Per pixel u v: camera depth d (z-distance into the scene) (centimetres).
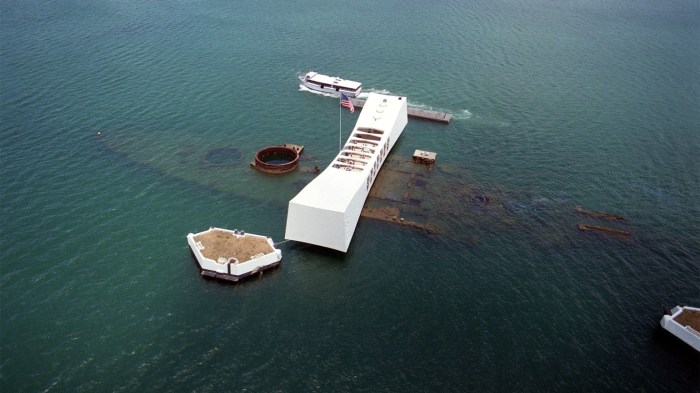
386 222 9300
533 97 14725
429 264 8325
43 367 6306
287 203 9769
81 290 7462
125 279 7700
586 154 11969
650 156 11962
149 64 15488
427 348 6825
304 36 18512
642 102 14600
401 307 7462
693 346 6919
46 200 9419
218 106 13400
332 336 6931
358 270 8131
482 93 14850
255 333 6906
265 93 14275
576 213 9844
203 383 6212
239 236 8369
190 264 8062
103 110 12750
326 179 9206
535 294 7831
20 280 7600
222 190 10044
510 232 9194
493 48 18200
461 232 9125
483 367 6600
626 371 6669
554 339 7069
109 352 6538
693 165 11656
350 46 17812
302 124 12812
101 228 8775
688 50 18600
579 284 8075
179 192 9894
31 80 13975
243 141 11906
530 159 11694
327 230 8269
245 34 18388
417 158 11381
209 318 7106
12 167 10312
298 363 6525
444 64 16688
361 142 10919
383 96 12306
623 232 9306
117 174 10325
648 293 7969
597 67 16912
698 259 8750
